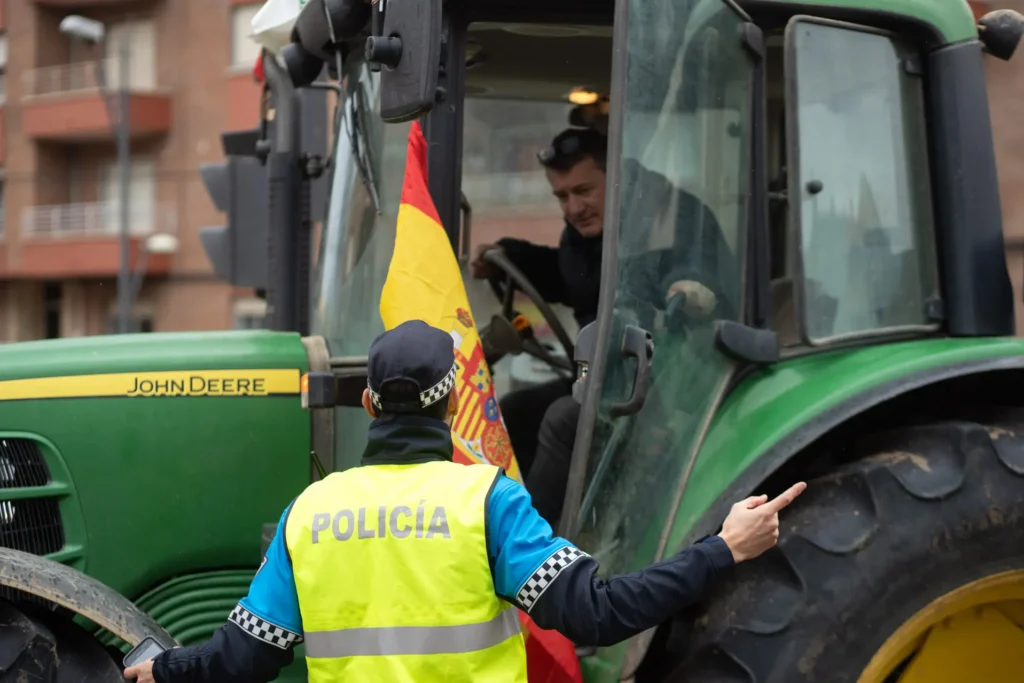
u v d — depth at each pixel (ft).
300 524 7.03
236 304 85.66
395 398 7.24
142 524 10.92
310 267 14.58
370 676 6.72
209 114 84.64
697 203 9.30
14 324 95.91
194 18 84.89
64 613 9.11
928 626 8.87
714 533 8.59
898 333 9.78
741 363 9.53
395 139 10.36
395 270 8.97
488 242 12.43
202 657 7.03
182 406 11.02
